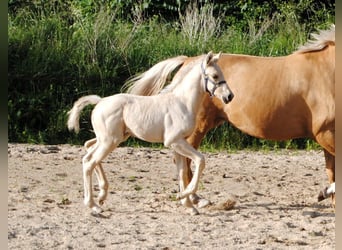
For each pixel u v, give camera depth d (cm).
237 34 2195
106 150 1077
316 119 1137
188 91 1081
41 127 1895
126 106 1077
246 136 1881
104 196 1113
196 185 1078
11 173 1383
